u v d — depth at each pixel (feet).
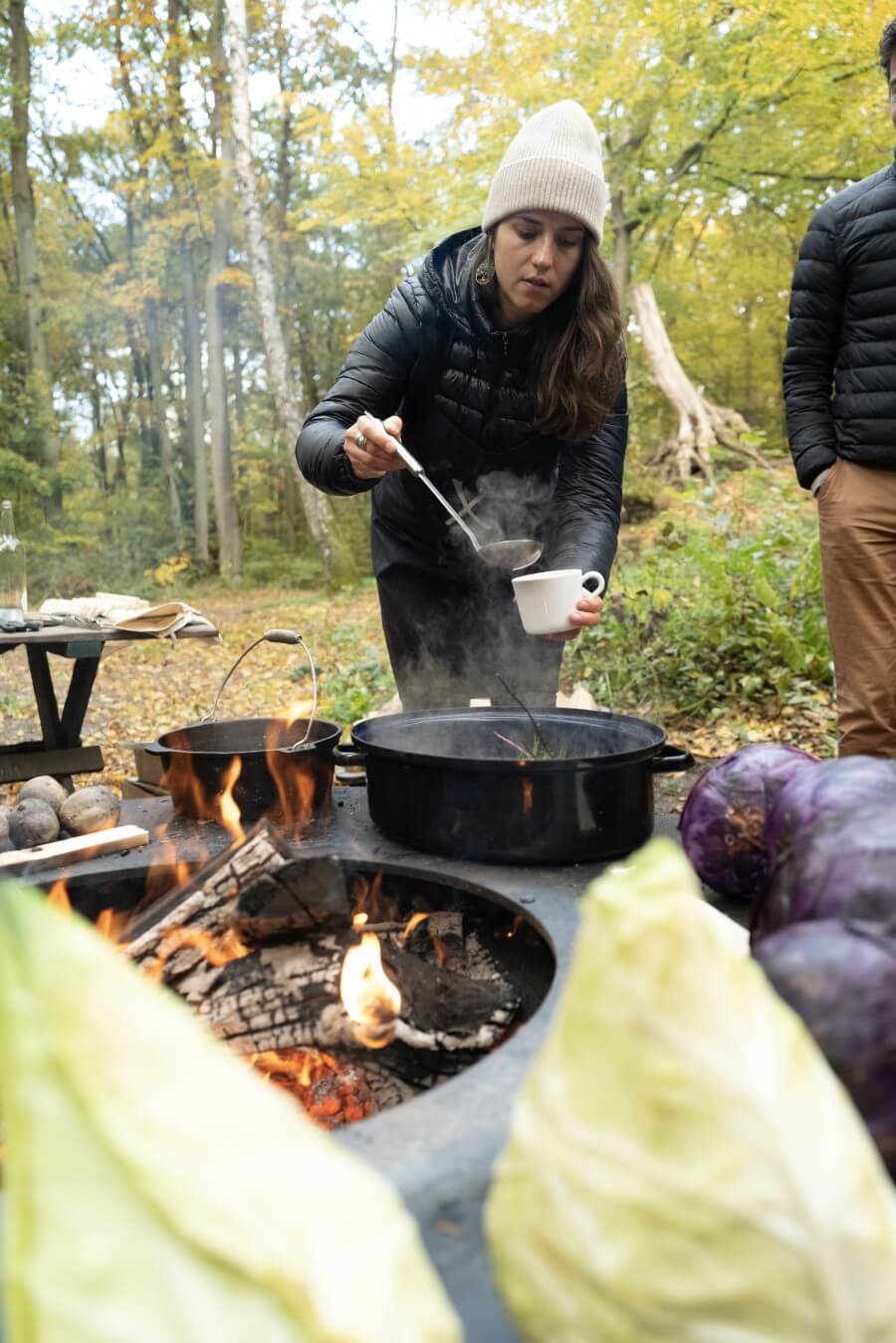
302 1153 1.47
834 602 8.65
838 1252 1.44
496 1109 2.63
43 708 11.71
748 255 52.21
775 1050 1.56
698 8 29.55
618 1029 1.56
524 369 7.06
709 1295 1.44
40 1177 1.30
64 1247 1.28
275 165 61.16
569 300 6.83
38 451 55.98
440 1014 3.86
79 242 65.57
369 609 35.94
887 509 8.27
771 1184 1.45
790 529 19.44
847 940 2.24
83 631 9.87
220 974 3.99
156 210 58.85
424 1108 2.65
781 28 28.84
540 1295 1.58
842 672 8.71
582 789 4.44
